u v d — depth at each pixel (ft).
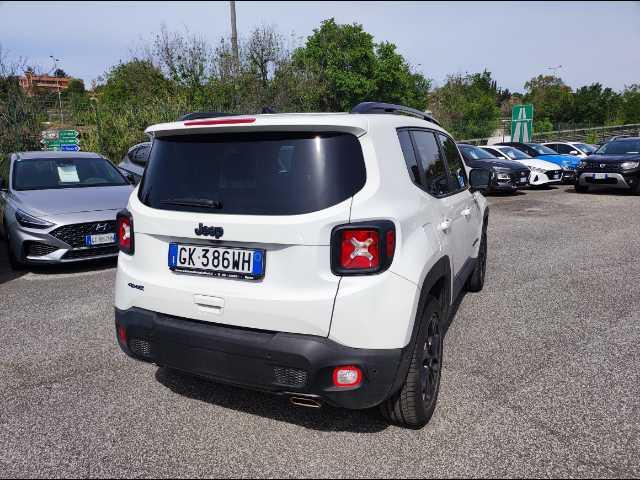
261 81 61.87
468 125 132.87
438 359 9.55
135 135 50.60
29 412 9.78
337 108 146.10
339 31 142.61
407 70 156.56
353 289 7.37
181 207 8.43
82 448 8.60
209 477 7.82
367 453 8.37
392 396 8.59
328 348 7.41
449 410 9.66
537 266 20.84
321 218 7.38
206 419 9.48
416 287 7.87
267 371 7.70
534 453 8.29
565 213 35.53
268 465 8.09
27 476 7.88
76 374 11.41
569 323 14.34
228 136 8.30
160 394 10.46
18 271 21.11
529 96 216.74
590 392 10.31
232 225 7.80
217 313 8.05
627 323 14.29
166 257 8.61
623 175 44.39
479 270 16.89
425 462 8.11
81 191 22.43
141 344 8.86
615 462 8.04
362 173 7.70
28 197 21.27
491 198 44.93
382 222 7.49
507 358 12.04
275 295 7.63
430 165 10.48
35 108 40.40
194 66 61.11
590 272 19.76
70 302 16.69
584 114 186.29
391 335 7.55
